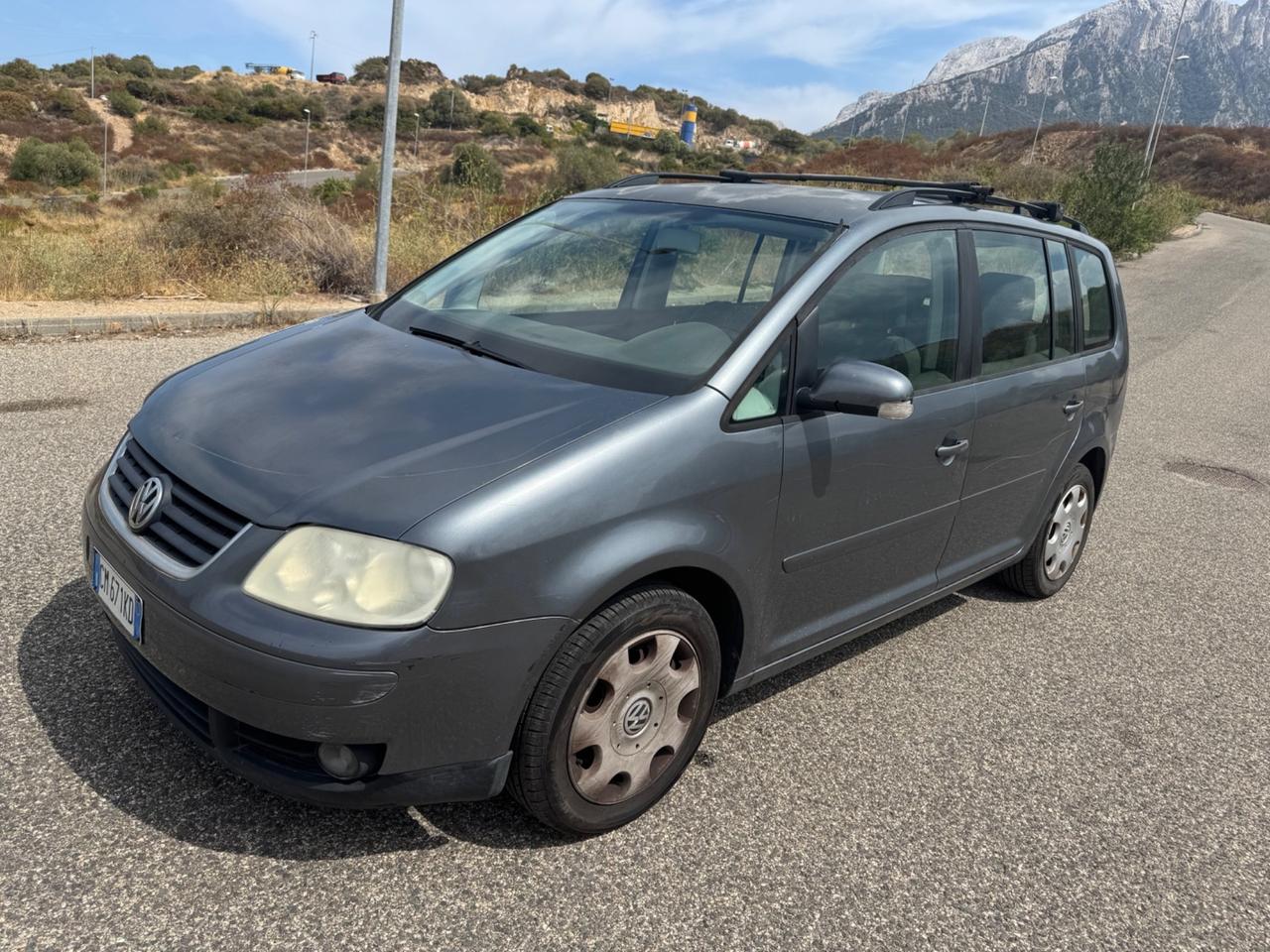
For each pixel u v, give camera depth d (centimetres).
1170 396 1049
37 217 2997
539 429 255
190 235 1189
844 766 328
